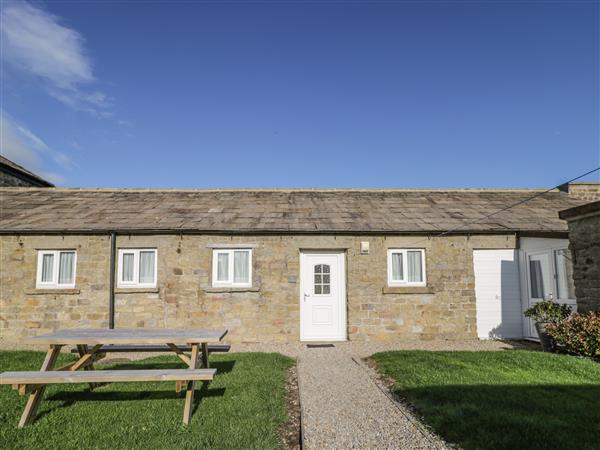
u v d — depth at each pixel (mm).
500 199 15227
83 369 6941
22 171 17984
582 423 4957
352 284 11945
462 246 12281
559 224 12688
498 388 6324
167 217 12766
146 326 11664
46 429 5074
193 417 5430
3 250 11961
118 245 11961
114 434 4914
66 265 12125
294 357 9406
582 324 8672
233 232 11930
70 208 13609
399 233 12156
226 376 7305
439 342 11555
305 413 5691
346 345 11094
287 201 14602
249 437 4816
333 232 12016
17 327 11711
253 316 11727
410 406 5922
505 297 12266
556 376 7035
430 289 12000
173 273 11836
